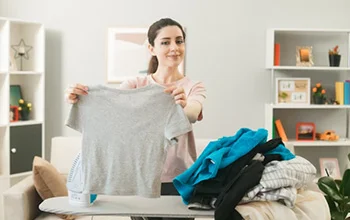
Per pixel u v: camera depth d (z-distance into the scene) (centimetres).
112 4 528
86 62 533
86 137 225
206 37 529
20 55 512
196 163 234
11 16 531
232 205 222
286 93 514
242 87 532
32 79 521
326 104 517
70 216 357
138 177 222
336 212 346
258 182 229
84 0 529
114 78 531
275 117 535
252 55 530
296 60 521
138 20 529
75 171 233
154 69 269
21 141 498
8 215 344
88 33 531
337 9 529
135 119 221
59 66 535
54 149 392
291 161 240
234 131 534
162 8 528
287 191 229
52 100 538
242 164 234
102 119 223
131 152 222
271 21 528
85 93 223
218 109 534
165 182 245
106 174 224
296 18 529
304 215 236
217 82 532
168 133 218
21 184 360
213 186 229
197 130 536
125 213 222
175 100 219
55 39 533
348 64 510
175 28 245
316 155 537
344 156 533
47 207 229
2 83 488
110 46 530
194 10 528
